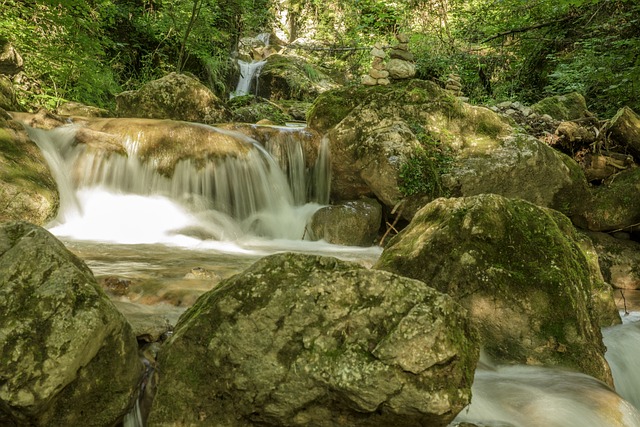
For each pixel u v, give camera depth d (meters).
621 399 3.86
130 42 14.94
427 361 2.85
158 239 7.01
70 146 7.72
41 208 6.45
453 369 2.91
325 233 8.09
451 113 8.84
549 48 14.97
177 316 3.89
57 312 2.78
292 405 2.94
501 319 4.30
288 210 8.70
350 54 21.27
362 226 8.13
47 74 11.04
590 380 4.01
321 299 3.01
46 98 10.38
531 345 4.25
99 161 7.73
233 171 8.41
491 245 4.45
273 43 23.27
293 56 20.44
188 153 8.23
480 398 3.64
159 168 8.08
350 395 2.85
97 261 5.29
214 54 17.47
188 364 3.07
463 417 3.41
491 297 4.32
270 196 8.67
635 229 8.80
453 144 8.66
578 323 4.31
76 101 11.51
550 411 3.55
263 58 22.03
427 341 2.86
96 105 12.12
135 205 7.71
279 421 2.98
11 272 2.85
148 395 3.14
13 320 2.72
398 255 4.64
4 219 6.18
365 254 7.38
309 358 2.93
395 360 2.84
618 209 8.66
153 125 8.32
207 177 8.25
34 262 2.89
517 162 8.48
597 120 10.12
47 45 10.66
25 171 6.65
